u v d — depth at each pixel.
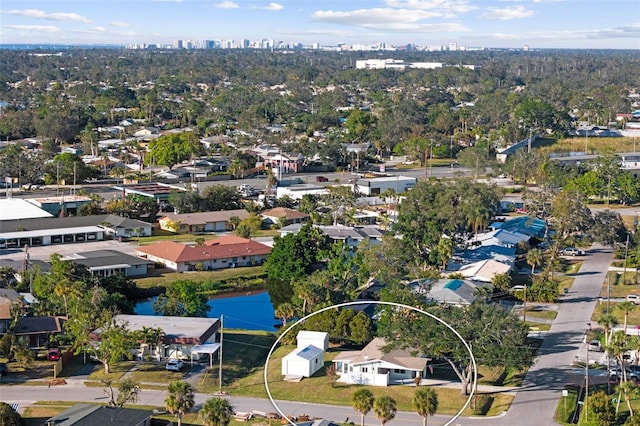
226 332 96.56
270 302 115.00
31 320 91.12
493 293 111.75
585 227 141.12
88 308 87.25
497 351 78.75
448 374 83.44
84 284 98.25
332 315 91.62
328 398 76.81
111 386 78.19
